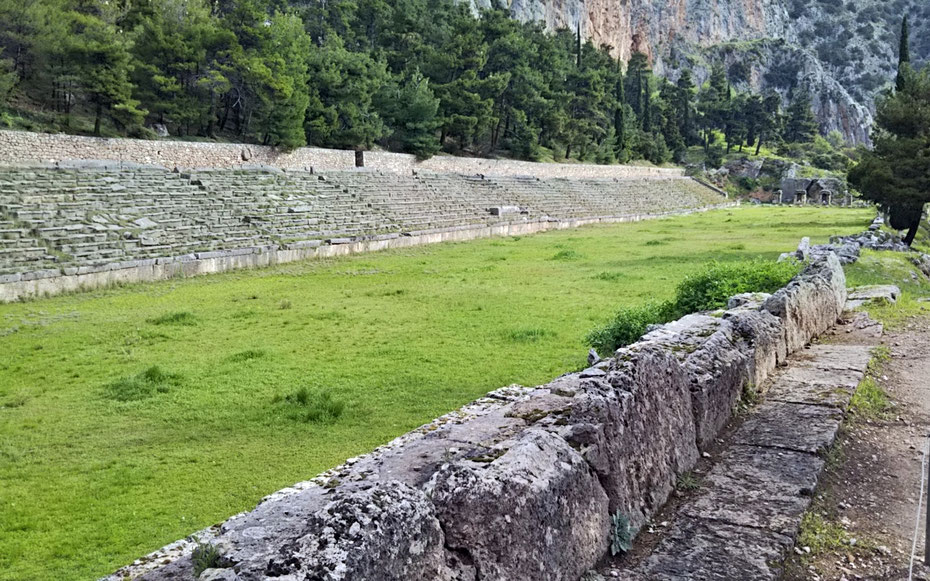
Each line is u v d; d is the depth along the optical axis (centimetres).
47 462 1116
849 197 11581
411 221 4866
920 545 513
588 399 527
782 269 1544
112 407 1387
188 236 3397
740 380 812
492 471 415
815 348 1121
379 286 2959
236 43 4959
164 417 1326
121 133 4641
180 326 2153
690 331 862
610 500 500
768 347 947
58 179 3406
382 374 1591
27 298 2575
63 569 787
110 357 1786
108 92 4216
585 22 18775
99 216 3250
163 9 4912
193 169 4244
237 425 1277
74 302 2566
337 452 1130
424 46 7950
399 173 5931
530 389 884
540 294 2655
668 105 13975
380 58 7350
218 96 5403
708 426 696
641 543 504
